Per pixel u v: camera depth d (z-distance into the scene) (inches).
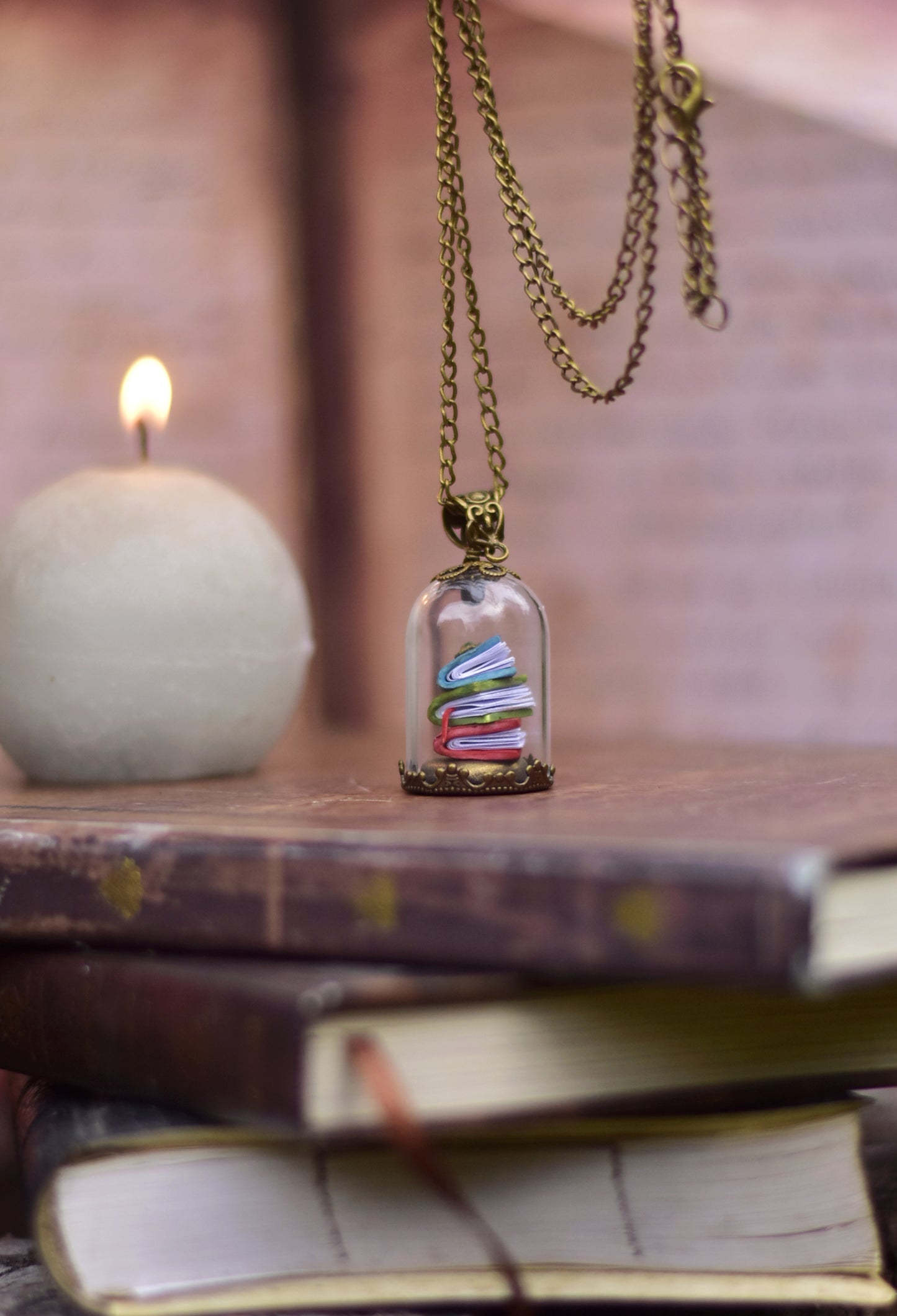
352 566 41.9
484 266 40.6
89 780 24.9
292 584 25.5
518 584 24.3
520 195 24.4
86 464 41.5
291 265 41.4
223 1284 20.4
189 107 40.9
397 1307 20.7
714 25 38.9
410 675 23.9
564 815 21.5
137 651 24.5
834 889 19.6
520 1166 20.7
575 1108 20.2
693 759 25.8
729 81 38.9
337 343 41.6
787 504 39.2
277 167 41.2
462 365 41.0
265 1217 20.5
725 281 39.3
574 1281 20.6
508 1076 20.1
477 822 21.1
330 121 41.1
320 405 41.9
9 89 41.1
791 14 38.3
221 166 41.0
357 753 27.6
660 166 39.2
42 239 41.3
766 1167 20.9
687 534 40.0
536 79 39.9
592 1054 20.2
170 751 24.8
